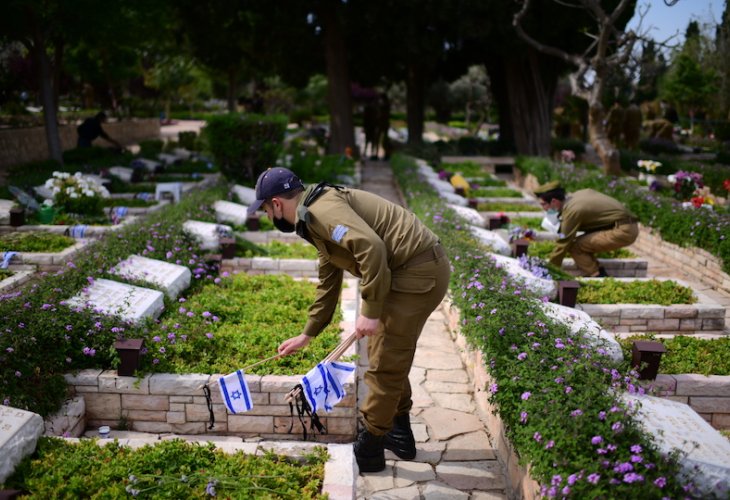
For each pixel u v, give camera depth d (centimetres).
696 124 3719
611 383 376
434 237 365
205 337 494
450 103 4350
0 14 1359
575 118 2870
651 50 1416
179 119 4841
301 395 368
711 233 823
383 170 1898
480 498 379
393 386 373
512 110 2073
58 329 447
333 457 349
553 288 615
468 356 562
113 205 1078
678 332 626
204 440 429
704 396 461
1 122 2095
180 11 1880
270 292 639
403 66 2283
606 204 725
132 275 596
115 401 438
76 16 1409
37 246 784
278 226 357
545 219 938
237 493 311
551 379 363
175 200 1111
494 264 616
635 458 284
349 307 607
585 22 1742
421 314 359
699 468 301
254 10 1859
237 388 358
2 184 1219
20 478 315
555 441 313
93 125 1745
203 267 700
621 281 696
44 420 399
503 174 1928
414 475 403
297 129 3503
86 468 323
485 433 459
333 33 2002
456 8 1677
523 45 1772
